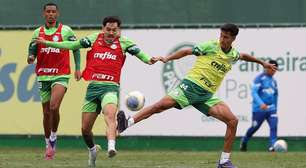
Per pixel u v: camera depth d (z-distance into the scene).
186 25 65.94
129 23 67.12
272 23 65.94
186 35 65.94
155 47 66.12
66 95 66.25
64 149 65.69
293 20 66.06
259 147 65.88
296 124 65.38
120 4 67.25
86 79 40.00
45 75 47.72
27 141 66.94
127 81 66.06
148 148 66.00
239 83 65.12
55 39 47.50
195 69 39.78
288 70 65.44
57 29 47.59
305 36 65.44
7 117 67.00
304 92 65.31
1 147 66.69
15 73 66.88
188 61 65.69
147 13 66.94
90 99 40.09
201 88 39.56
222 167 40.19
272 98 63.75
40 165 44.12
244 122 65.19
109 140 37.59
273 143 63.88
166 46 66.06
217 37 65.62
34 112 66.75
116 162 48.34
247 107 65.19
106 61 39.66
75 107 66.25
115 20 39.59
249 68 65.12
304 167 44.47
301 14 66.00
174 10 66.69
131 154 58.94
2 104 66.94
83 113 40.47
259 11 66.25
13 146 67.06
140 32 66.12
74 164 45.22
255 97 63.59
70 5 67.44
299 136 65.44
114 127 38.06
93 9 67.38
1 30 67.12
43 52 47.38
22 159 50.31
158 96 66.00
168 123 65.94
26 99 66.75
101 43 39.78
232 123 39.78
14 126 67.00
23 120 66.88
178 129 65.94
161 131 65.94
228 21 66.56
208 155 57.62
